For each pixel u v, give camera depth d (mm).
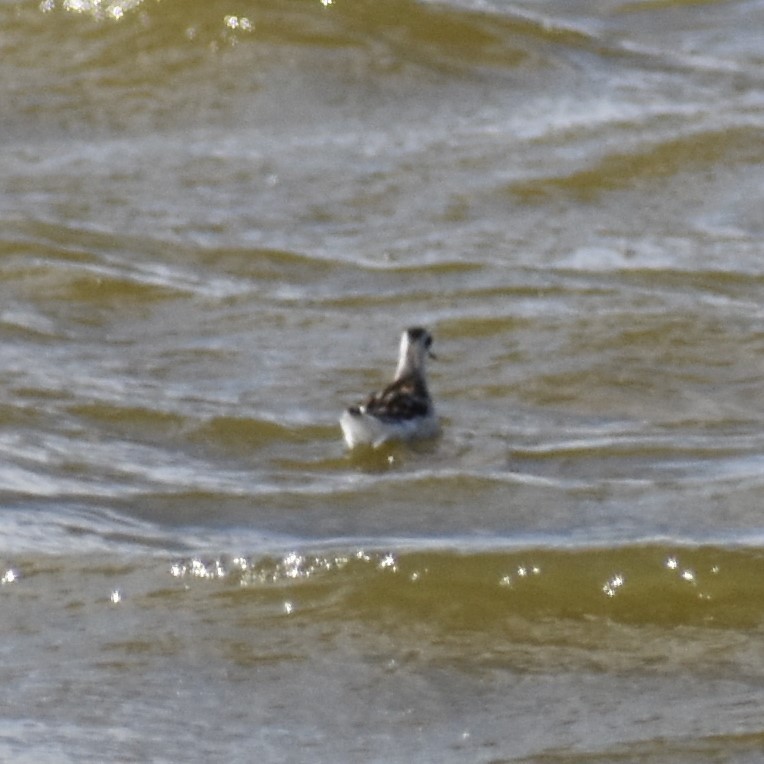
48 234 21531
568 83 26656
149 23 27062
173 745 11672
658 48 28766
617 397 17969
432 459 16484
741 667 12727
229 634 13117
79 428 16922
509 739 11797
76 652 12797
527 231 22156
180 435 16906
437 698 12352
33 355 18531
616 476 16109
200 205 22594
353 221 22328
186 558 14180
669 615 13438
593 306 19938
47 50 26719
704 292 20406
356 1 27750
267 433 16984
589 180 23500
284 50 26766
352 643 13055
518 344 19047
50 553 14219
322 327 19500
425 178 23453
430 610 13492
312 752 11625
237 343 19094
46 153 24062
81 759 11430
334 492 15695
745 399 17953
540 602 13609
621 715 12102
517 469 16219
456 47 27219
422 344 17438
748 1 31750
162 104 25609
